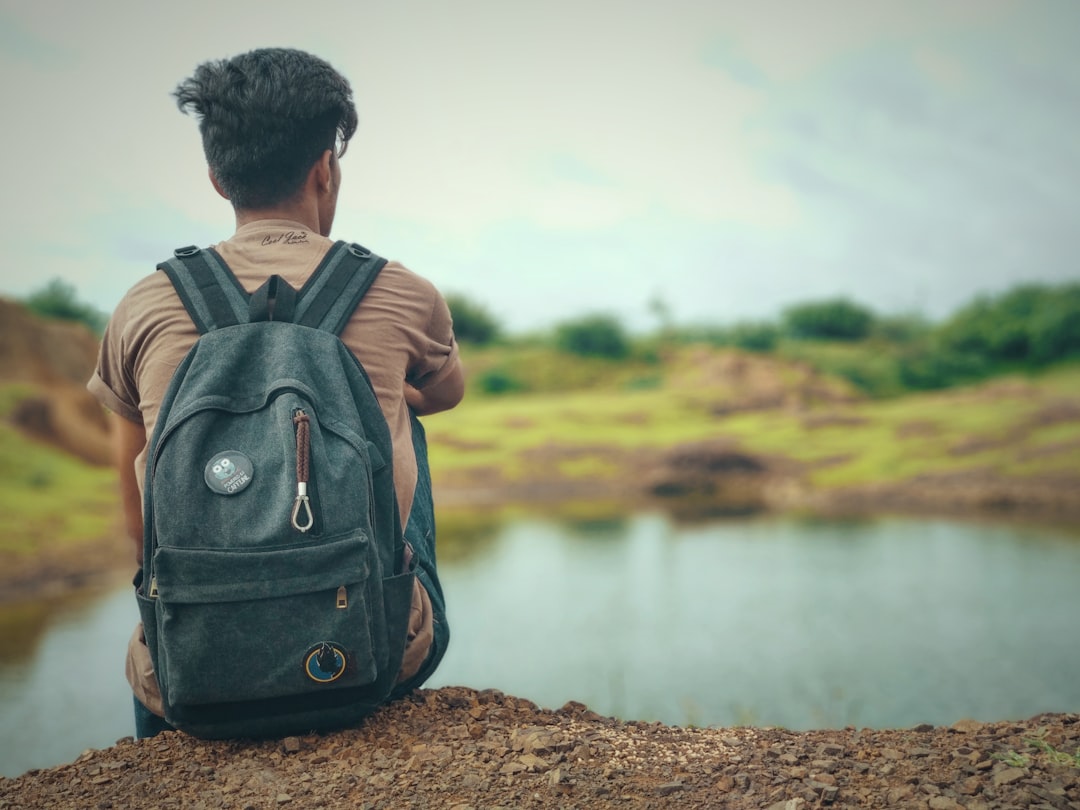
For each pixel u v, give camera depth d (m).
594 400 42.72
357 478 1.76
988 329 49.50
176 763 1.96
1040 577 16.64
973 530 21.80
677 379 47.16
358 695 1.88
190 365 1.83
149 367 1.91
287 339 1.85
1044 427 29.89
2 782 1.98
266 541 1.69
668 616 14.46
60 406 29.11
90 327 49.97
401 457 1.98
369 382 1.91
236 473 1.72
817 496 27.50
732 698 10.20
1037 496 24.81
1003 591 15.63
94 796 1.84
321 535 1.71
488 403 44.28
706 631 13.48
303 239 2.05
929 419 32.53
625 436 36.19
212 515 1.71
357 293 1.99
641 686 10.80
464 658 12.35
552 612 14.97
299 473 1.69
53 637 13.70
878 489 27.17
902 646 12.42
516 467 33.47
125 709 10.41
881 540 20.88
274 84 2.04
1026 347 47.91
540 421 38.53
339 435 1.78
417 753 1.96
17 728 9.74
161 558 1.68
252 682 1.73
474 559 19.94
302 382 1.79
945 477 27.16
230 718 1.86
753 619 14.17
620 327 52.72
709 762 1.98
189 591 1.69
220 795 1.81
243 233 2.07
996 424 30.97
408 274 2.11
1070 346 46.69
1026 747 2.02
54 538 19.75
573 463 33.53
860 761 1.98
